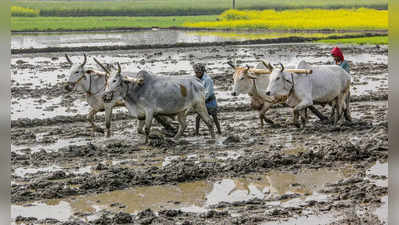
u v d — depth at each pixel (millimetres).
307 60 39562
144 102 16516
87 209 12031
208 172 14188
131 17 111125
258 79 18656
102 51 47594
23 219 11352
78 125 20312
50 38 61969
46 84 29062
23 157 15789
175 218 11344
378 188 12828
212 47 51219
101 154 16078
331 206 11875
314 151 15742
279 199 12484
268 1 162000
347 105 19766
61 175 14078
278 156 15094
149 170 14211
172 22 92750
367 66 35594
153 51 47406
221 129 19188
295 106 18516
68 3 144250
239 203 12227
